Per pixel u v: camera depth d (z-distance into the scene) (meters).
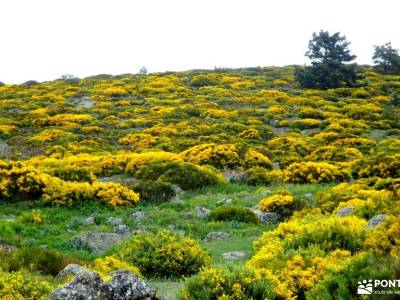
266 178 28.48
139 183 25.23
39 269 11.84
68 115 49.50
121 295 8.31
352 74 70.25
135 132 43.31
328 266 9.48
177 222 20.17
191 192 26.14
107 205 22.42
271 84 71.06
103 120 49.22
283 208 21.42
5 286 9.04
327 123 46.88
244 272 9.54
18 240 16.25
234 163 32.06
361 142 38.91
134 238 14.49
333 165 31.17
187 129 43.41
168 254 13.48
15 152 37.84
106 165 30.48
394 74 82.00
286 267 10.46
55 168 27.77
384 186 22.92
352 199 20.27
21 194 22.34
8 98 62.72
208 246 17.02
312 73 70.06
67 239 16.98
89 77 85.06
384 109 54.12
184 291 9.36
